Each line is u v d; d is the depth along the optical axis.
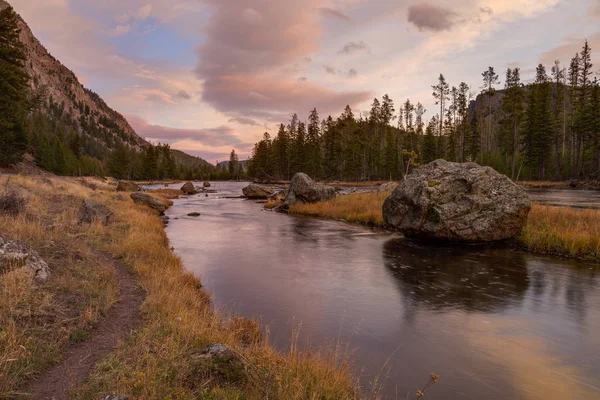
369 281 10.97
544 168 69.38
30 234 9.72
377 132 101.56
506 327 7.50
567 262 13.01
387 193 33.09
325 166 103.00
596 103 58.47
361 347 6.58
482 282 10.70
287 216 29.20
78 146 125.88
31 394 3.80
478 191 16.12
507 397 5.02
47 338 5.14
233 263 13.35
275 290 10.09
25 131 54.88
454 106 90.25
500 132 79.75
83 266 8.78
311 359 5.34
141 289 8.47
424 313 8.31
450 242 16.47
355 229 21.98
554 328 7.45
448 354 6.32
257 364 4.71
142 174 132.25
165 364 4.42
